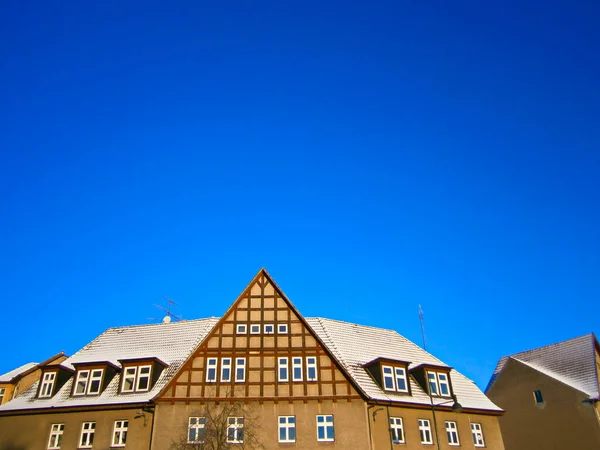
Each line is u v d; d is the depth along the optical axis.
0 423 31.23
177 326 37.31
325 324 36.94
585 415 36.38
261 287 34.28
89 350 36.25
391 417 30.92
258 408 29.72
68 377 33.75
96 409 30.45
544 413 38.94
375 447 29.38
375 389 31.78
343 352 34.22
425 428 32.06
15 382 36.41
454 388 35.69
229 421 29.39
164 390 30.03
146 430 29.48
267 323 32.78
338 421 29.50
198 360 31.23
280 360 31.48
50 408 30.86
